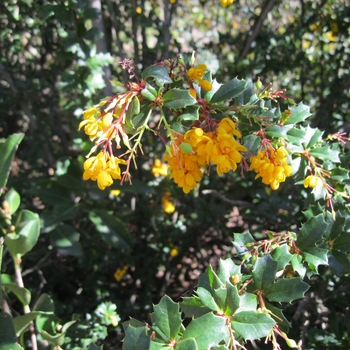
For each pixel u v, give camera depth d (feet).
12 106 2.08
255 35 1.68
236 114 0.91
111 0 1.66
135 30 1.71
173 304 0.72
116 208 1.88
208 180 1.85
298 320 1.37
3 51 1.88
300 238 0.91
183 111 0.86
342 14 1.72
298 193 1.57
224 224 1.78
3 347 1.01
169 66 0.85
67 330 1.38
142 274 1.80
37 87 1.92
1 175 1.28
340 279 1.32
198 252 1.90
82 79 1.48
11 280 1.34
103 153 0.76
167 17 1.56
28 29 1.79
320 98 1.83
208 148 0.75
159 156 1.95
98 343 1.53
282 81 1.95
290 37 1.79
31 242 1.26
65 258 1.91
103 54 1.48
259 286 0.82
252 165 0.83
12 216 1.47
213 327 0.71
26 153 1.98
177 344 0.69
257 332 0.72
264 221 1.68
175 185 1.82
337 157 0.97
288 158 0.94
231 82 0.85
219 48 1.89
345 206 1.02
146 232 1.86
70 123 2.07
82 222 1.83
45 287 1.77
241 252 0.95
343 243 0.95
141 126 0.80
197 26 2.35
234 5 2.03
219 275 0.82
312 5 1.85
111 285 1.89
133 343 0.67
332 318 1.25
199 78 0.83
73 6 1.34
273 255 0.87
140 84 0.79
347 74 1.80
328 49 1.90
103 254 1.76
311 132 0.98
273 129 0.85
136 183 1.64
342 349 1.20
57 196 1.63
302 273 0.87
